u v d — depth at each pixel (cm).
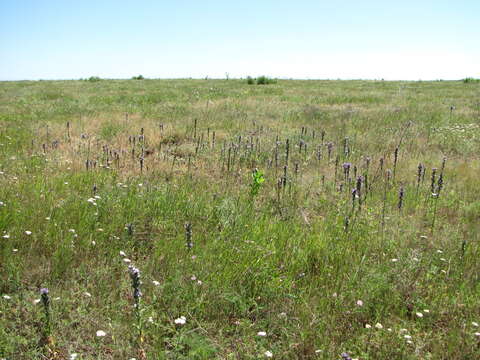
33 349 295
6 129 1062
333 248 469
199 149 926
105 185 627
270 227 511
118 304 347
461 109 1605
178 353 300
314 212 608
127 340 311
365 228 529
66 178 653
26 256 407
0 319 317
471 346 320
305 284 407
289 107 1565
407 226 553
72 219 490
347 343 325
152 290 374
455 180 761
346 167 644
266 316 356
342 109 1548
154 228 502
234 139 1011
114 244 450
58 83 3192
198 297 367
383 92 2355
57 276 385
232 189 664
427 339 336
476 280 422
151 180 690
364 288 392
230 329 338
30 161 759
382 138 1066
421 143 1033
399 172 800
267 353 301
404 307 374
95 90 2391
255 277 397
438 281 423
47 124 1085
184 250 440
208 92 2222
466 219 589
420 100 1955
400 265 438
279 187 604
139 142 962
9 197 536
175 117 1328
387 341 327
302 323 344
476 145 1030
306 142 1009
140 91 2308
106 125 1143
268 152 910
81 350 302
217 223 530
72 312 334
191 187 655
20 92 2216
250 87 2638
